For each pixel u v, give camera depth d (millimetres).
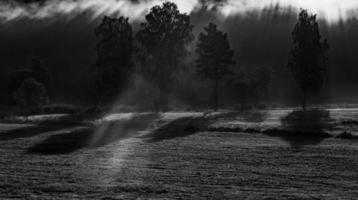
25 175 22109
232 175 22641
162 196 17422
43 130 50500
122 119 64875
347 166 25969
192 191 18406
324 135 43438
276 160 28375
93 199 16750
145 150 33375
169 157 29609
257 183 20500
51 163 26469
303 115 67188
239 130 49219
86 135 45219
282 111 77312
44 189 18562
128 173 22953
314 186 19953
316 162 27531
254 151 32875
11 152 32219
